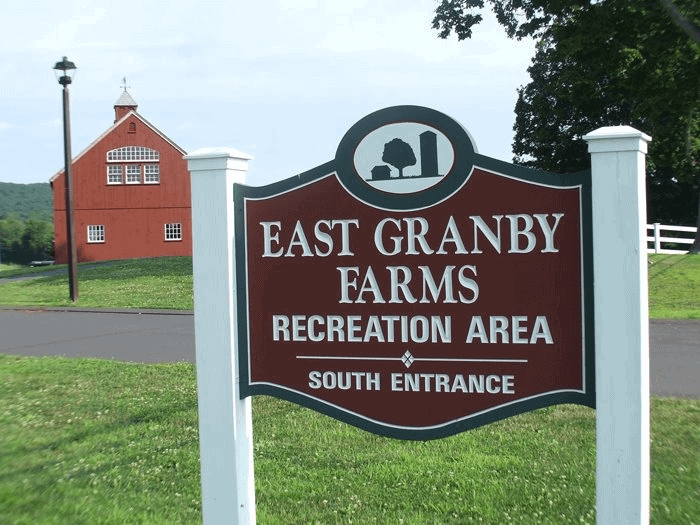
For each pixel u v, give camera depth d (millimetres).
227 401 4293
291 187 4230
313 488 5840
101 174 52031
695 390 8891
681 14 19609
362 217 4125
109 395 8938
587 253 3738
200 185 4293
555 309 3820
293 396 4246
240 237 4305
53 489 5832
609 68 23031
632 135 3561
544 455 6406
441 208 3990
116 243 52250
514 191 3877
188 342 14039
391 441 6934
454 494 5629
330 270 4180
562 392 3818
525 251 3863
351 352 4156
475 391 3955
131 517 5285
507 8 25219
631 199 3598
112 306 21594
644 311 3633
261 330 4293
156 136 52250
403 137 4043
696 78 22141
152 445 6938
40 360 11594
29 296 25047
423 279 4027
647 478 3699
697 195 45031
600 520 3678
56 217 51938
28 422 7762
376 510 5395
